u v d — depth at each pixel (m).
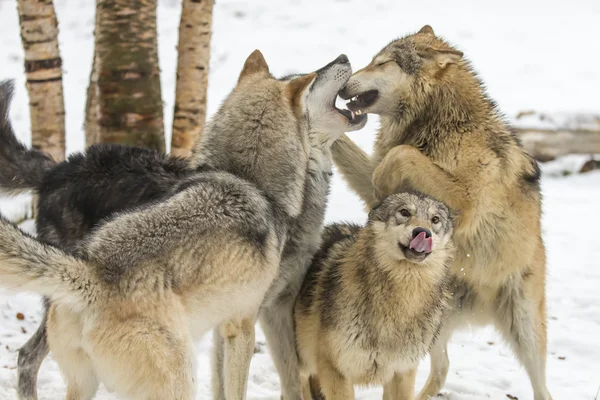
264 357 12.14
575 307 15.07
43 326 9.63
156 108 15.42
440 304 9.42
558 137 28.80
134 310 7.39
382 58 11.49
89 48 45.25
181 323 7.63
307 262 10.09
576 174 28.45
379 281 8.95
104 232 7.72
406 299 8.97
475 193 10.51
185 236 7.91
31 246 7.14
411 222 8.77
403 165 10.59
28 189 10.57
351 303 9.07
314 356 9.67
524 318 10.87
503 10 54.47
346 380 9.36
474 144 10.66
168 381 7.43
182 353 7.53
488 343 13.56
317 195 10.12
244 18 50.78
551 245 19.66
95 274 7.37
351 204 22.25
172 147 16.23
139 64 15.07
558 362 12.55
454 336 13.88
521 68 44.59
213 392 9.57
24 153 10.56
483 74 43.44
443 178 10.50
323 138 10.32
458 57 11.20
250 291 8.48
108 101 15.10
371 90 11.45
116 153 10.27
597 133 28.83
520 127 28.92
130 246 7.59
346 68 10.44
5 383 10.27
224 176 8.84
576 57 46.69
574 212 23.33
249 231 8.43
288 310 10.10
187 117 16.03
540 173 11.50
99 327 7.34
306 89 9.62
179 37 15.98
